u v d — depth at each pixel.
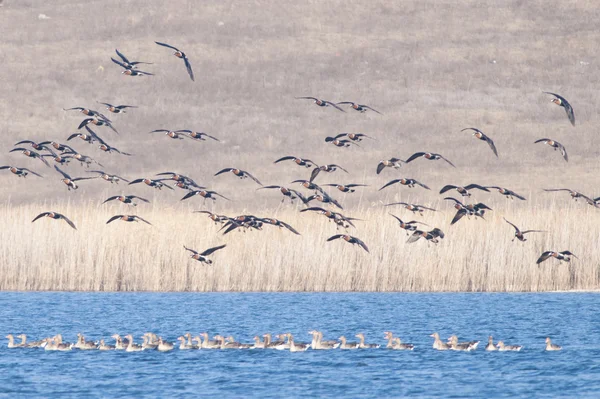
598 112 92.62
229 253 50.09
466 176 82.31
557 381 30.52
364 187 80.38
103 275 49.56
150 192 80.00
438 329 39.75
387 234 50.44
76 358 34.00
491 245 49.97
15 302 45.91
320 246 49.91
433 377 31.06
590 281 49.69
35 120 91.88
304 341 37.41
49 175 83.31
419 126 91.00
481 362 33.22
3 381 30.66
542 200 75.75
